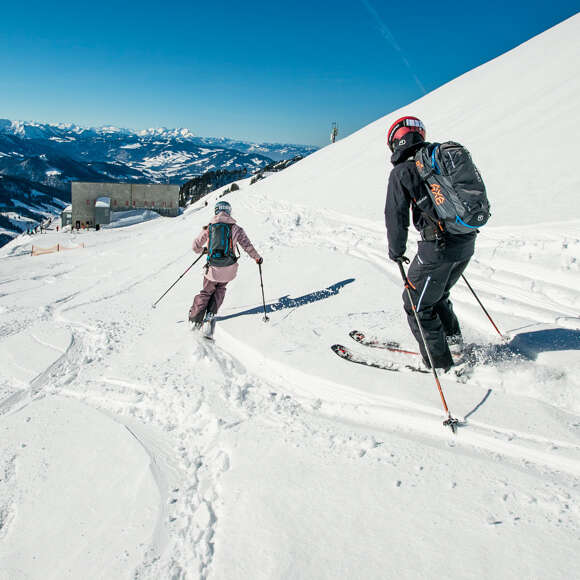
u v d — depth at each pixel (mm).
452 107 20750
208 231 4828
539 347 3268
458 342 3305
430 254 2676
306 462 2307
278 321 4613
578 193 7164
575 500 1815
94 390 3631
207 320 4699
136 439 2820
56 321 5898
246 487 2156
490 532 1697
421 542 1691
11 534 2111
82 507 2232
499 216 7004
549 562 1524
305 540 1771
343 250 7945
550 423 2393
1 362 4457
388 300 5051
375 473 2150
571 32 24453
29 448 2828
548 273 4953
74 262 13906
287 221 11367
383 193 12484
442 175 2451
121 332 5160
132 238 20609
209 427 2852
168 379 3631
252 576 1628
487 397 2744
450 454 2258
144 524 2031
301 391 3268
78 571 1817
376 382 3049
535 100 14625
